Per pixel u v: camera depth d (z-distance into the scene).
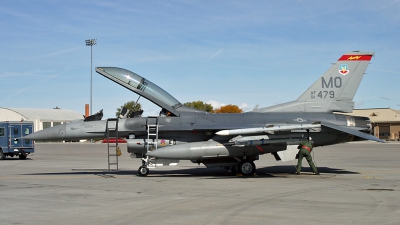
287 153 15.11
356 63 15.95
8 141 25.50
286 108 15.82
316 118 15.44
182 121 15.10
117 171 15.87
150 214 7.81
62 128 15.36
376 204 8.72
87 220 7.36
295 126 13.89
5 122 25.78
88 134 15.32
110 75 15.27
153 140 15.05
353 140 15.90
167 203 8.95
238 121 15.16
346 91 15.90
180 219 7.36
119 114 15.78
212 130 15.03
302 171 16.34
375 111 67.62
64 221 7.29
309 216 7.55
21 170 17.75
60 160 24.33
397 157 24.39
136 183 12.55
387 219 7.29
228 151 14.20
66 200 9.45
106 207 8.55
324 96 15.90
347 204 8.73
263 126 15.02
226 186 11.71
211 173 15.95
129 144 14.91
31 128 26.58
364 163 20.02
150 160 14.90
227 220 7.26
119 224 7.03
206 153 14.11
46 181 13.25
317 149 35.25
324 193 10.27
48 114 76.06
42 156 28.72
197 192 10.54
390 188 11.16
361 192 10.43
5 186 11.99
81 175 15.35
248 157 14.68
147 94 15.34
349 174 14.98
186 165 20.19
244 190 10.86
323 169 17.00
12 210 8.30
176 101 15.77
